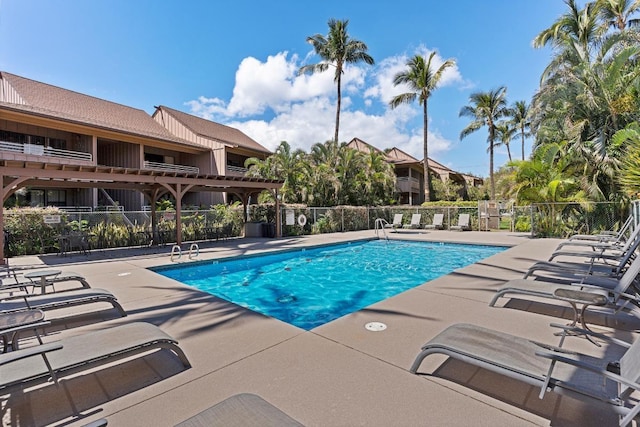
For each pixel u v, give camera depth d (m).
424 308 4.41
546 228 13.30
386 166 22.91
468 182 40.44
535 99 16.14
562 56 15.35
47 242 10.98
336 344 3.32
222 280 8.12
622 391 1.94
